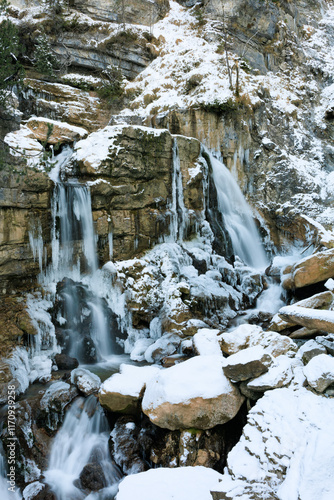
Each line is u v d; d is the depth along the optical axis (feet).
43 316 27.04
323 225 44.04
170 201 37.96
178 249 35.88
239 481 14.02
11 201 27.30
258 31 61.98
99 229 32.24
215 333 23.65
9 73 30.14
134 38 58.90
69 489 18.75
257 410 16.52
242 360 17.80
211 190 42.39
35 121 38.32
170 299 31.30
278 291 34.22
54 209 29.81
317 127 60.34
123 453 19.40
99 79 54.60
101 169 32.76
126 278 31.68
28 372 24.54
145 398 18.94
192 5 66.69
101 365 27.40
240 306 33.73
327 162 55.88
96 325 30.14
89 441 20.65
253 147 49.42
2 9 30.89
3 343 24.73
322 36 76.33
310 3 79.00
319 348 19.13
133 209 34.76
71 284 30.37
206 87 48.19
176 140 38.91
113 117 48.78
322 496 11.95
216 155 46.70
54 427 21.09
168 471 15.30
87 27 55.62
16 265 27.84
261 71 60.49
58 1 53.11
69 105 48.73
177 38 59.06
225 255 40.75
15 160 27.99
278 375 17.52
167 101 48.65
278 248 45.96
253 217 46.44
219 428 18.12
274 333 21.18
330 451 12.87
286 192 47.91
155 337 30.63
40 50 47.98
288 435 14.65
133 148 34.81
